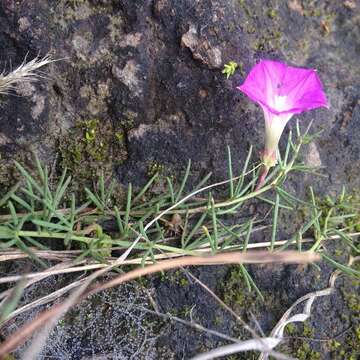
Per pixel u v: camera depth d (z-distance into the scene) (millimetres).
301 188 144
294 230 141
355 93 151
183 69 137
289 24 150
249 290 126
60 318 130
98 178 138
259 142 140
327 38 155
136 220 137
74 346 129
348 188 147
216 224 129
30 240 122
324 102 119
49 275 126
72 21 134
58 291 123
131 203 138
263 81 125
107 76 135
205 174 140
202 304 134
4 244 117
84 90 135
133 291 133
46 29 132
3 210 134
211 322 132
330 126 148
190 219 138
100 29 135
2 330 126
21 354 124
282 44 148
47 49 132
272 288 136
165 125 138
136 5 135
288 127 145
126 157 139
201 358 97
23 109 133
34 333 126
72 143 137
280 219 141
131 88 135
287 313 131
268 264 137
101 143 138
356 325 135
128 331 131
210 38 136
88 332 130
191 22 135
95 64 135
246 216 140
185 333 131
